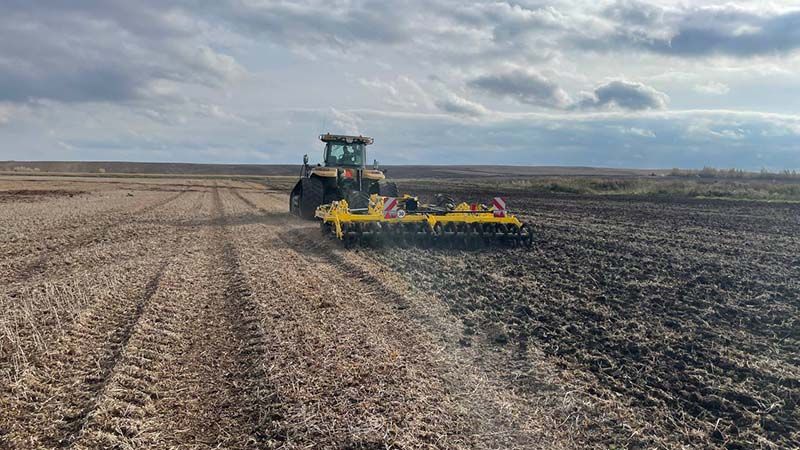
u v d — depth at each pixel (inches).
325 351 279.6
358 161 873.5
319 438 199.9
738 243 674.2
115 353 282.4
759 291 426.6
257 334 309.6
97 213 1010.7
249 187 2422.5
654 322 343.6
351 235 588.7
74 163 6914.4
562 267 510.9
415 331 317.4
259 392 236.5
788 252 608.1
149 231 769.6
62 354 278.2
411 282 434.9
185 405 230.4
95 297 378.3
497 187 2353.6
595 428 212.4
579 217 1004.6
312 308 359.6
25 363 261.1
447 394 236.5
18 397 230.5
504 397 236.5
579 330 324.8
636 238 711.7
